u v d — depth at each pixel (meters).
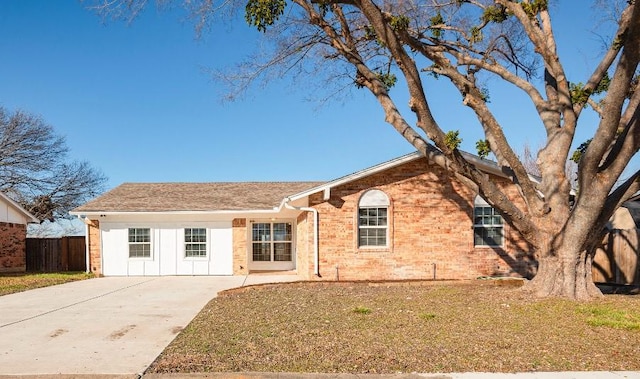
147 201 18.81
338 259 14.62
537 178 13.49
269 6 8.90
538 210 9.66
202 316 8.59
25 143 31.30
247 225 18.25
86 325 8.08
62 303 10.77
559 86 9.62
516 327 7.07
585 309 8.15
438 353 5.80
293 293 11.14
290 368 5.27
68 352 6.18
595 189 8.84
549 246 9.52
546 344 6.16
